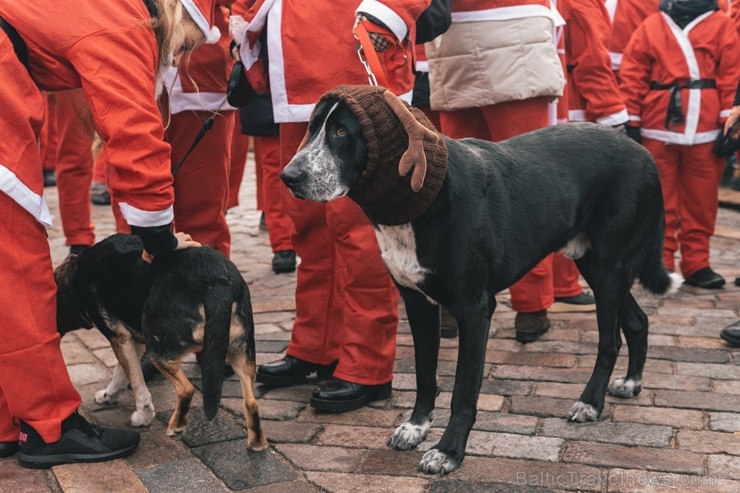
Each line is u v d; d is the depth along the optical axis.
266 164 5.45
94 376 3.61
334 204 3.06
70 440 2.72
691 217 5.06
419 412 2.88
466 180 2.60
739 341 3.78
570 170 2.89
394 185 2.42
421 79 4.75
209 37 3.01
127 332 3.03
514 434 2.90
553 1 4.15
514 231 2.71
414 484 2.55
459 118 3.95
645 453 2.72
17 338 2.58
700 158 5.00
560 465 2.65
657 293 3.22
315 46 3.03
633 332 3.22
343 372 3.19
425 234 2.54
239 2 3.41
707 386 3.34
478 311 2.63
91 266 3.01
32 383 2.63
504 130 3.74
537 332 3.96
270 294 5.01
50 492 2.57
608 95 4.42
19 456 2.75
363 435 2.95
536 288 3.90
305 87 3.07
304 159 2.38
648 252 3.14
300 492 2.54
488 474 2.60
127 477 2.64
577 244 3.10
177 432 2.98
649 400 3.20
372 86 2.44
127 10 2.52
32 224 2.59
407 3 2.78
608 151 2.98
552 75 3.63
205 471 2.70
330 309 3.42
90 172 5.81
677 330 4.09
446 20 3.09
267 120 5.25
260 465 2.72
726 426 2.93
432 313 2.82
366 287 3.13
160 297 2.81
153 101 2.54
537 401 3.21
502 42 3.62
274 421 3.10
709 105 4.97
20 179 2.49
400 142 2.38
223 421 3.09
